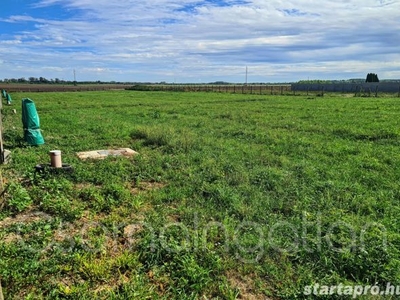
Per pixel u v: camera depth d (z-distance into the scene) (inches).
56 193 221.9
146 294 124.5
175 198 220.7
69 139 433.7
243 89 2618.1
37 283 130.5
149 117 718.5
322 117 695.7
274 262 148.6
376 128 525.7
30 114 386.0
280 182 249.4
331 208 201.2
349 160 324.2
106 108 968.3
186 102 1251.2
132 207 204.4
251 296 128.5
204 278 132.7
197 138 427.5
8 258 144.5
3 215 189.9
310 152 362.9
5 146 375.9
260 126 570.3
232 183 251.6
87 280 132.9
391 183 250.7
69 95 1771.7
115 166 291.6
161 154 354.0
